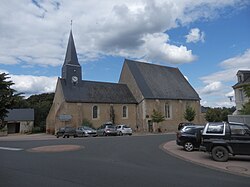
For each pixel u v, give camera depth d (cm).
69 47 4738
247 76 3000
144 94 4834
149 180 776
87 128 3603
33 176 825
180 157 1305
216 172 932
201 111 5978
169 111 5106
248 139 1164
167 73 5781
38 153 1464
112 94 4784
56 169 948
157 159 1232
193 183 745
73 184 721
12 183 734
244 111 2269
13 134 5203
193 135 1548
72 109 4222
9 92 2691
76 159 1210
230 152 1177
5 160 1184
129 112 4806
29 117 5681
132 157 1290
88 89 4603
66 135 3572
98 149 1627
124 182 747
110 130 3588
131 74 5097
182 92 5481
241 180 802
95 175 841
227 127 1205
